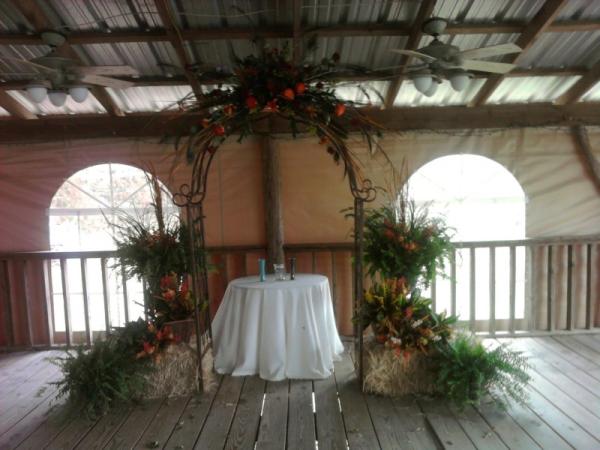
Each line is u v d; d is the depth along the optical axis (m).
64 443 2.72
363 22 3.47
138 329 3.29
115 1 3.16
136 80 4.05
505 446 2.55
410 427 2.79
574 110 4.47
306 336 3.47
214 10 3.30
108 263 4.66
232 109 2.97
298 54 3.60
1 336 4.65
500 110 4.50
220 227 4.66
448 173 4.80
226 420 2.93
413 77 3.04
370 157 4.57
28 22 3.32
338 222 4.62
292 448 2.59
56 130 4.50
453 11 3.35
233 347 3.62
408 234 3.44
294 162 4.60
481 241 4.45
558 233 4.63
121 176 4.78
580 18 3.41
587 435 2.65
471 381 2.96
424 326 3.18
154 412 3.06
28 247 4.61
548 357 3.91
